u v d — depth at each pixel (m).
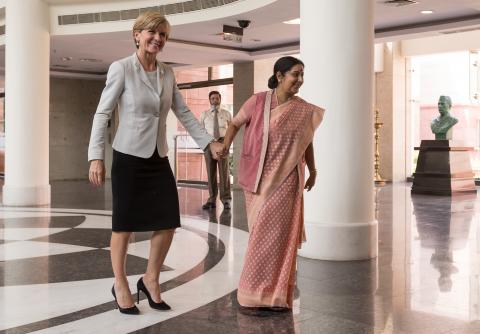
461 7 9.02
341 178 5.14
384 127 15.50
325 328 3.23
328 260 5.14
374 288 4.13
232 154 13.35
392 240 6.19
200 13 9.37
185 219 7.89
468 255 5.34
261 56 12.67
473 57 14.22
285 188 3.60
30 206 9.58
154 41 3.40
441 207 9.41
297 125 3.61
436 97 15.21
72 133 16.91
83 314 3.51
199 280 4.39
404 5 8.80
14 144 9.84
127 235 3.48
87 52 12.58
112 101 3.38
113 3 9.96
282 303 3.54
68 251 5.58
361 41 5.12
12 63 9.88
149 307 3.66
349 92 5.10
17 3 9.84
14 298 3.89
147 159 3.45
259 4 8.42
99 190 12.83
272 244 3.60
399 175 15.62
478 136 14.23
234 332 3.17
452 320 3.37
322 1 5.11
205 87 14.96
